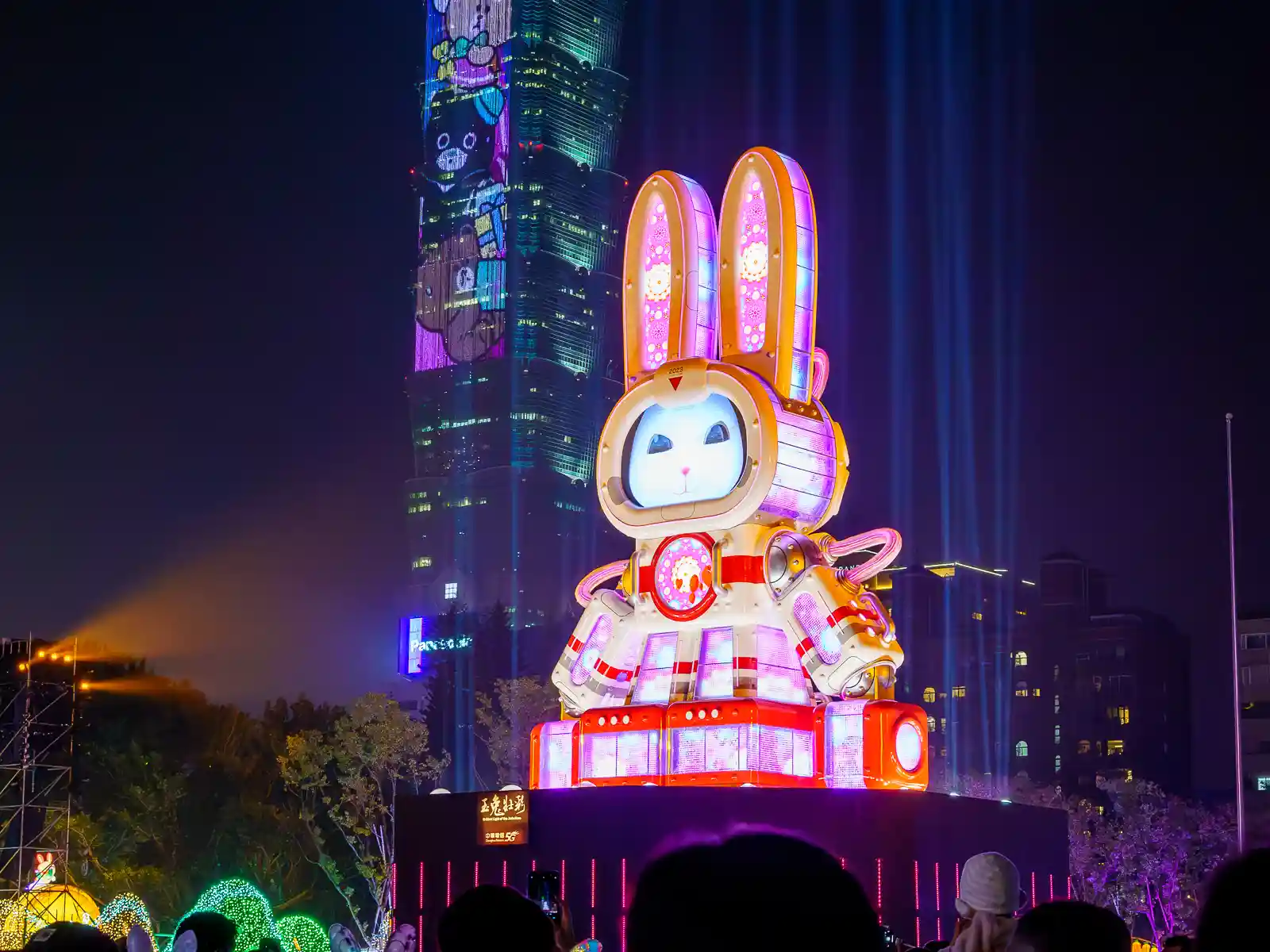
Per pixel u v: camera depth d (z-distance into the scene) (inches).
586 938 1296.8
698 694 1353.3
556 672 1453.0
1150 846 3029.0
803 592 1336.1
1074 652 5511.8
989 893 406.3
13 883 2384.4
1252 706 4392.2
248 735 3026.6
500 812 1353.3
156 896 2667.3
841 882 156.6
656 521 1373.0
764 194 1416.1
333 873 2493.8
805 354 1416.1
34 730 2374.5
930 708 5620.1
